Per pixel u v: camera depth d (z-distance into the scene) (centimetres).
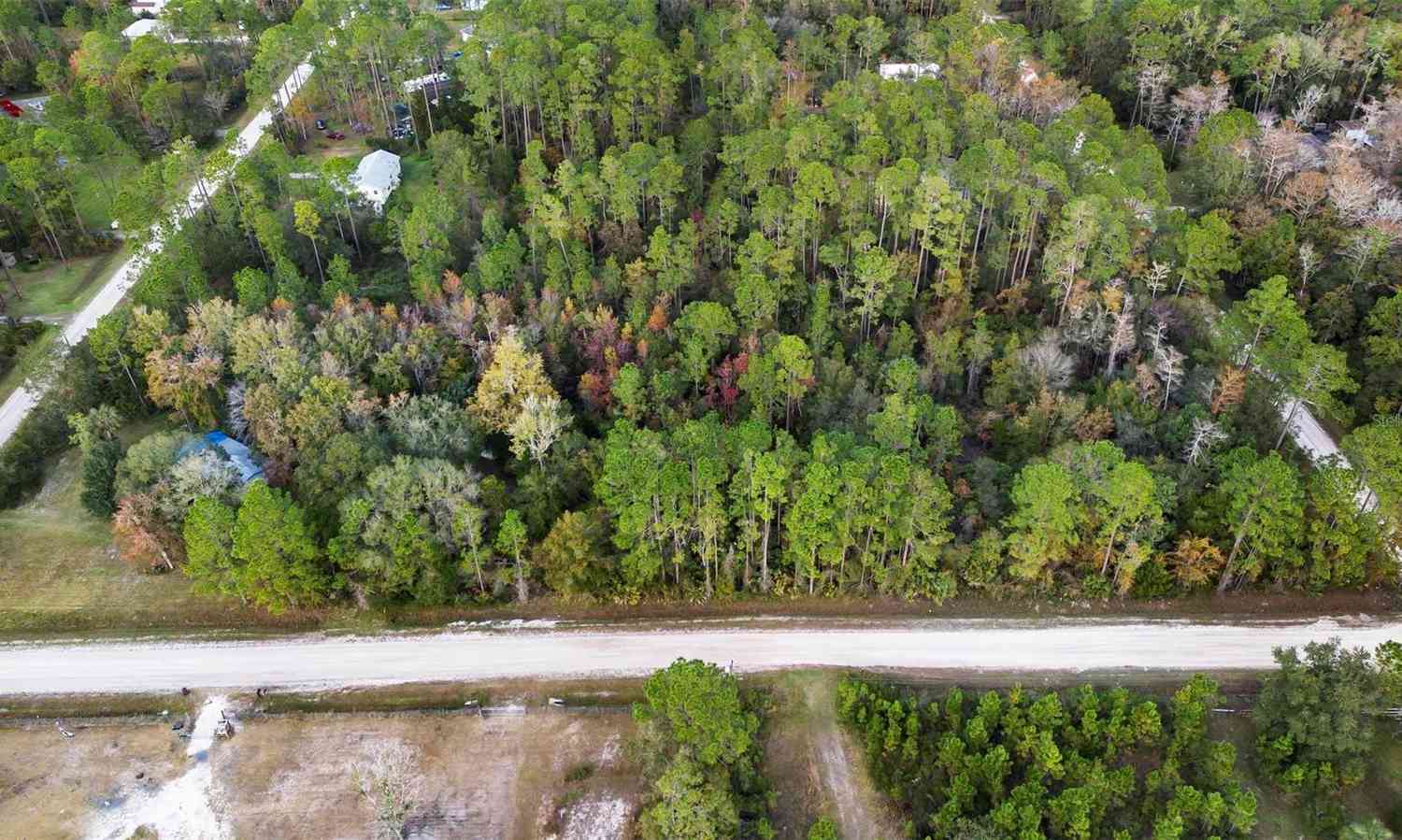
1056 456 9425
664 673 7606
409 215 13275
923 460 9700
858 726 8250
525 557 9619
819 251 12581
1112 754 7725
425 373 11331
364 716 8481
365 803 7788
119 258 14338
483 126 15000
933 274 13225
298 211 12588
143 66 17175
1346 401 11300
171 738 8338
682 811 7006
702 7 19488
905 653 8938
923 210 11988
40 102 18200
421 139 16475
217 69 18388
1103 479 9025
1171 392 10944
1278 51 16200
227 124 17675
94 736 8356
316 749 8225
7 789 7950
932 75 16912
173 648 9131
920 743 7994
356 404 10400
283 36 16500
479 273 12350
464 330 11462
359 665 8938
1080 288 11506
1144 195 12300
